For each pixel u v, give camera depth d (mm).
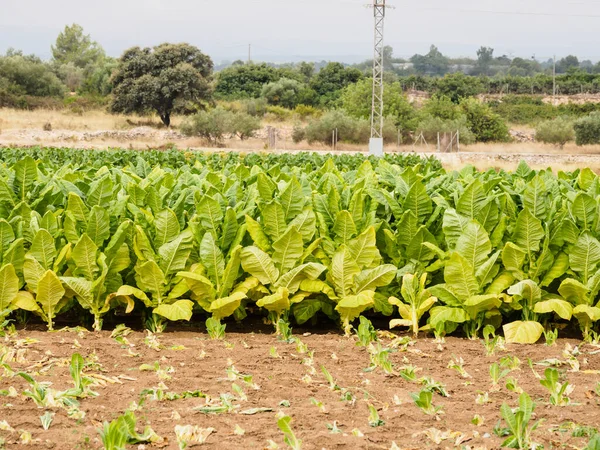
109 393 4727
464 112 65812
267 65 88188
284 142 56312
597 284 6391
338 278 6578
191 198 7230
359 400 4668
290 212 6820
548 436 4070
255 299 6762
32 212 6758
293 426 4168
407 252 6863
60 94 72312
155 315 6578
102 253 6488
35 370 5180
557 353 5973
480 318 6508
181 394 4719
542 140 60844
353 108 66688
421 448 3867
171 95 60969
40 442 3832
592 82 94938
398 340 6207
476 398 4773
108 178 6910
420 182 6859
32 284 6508
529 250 6574
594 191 7344
